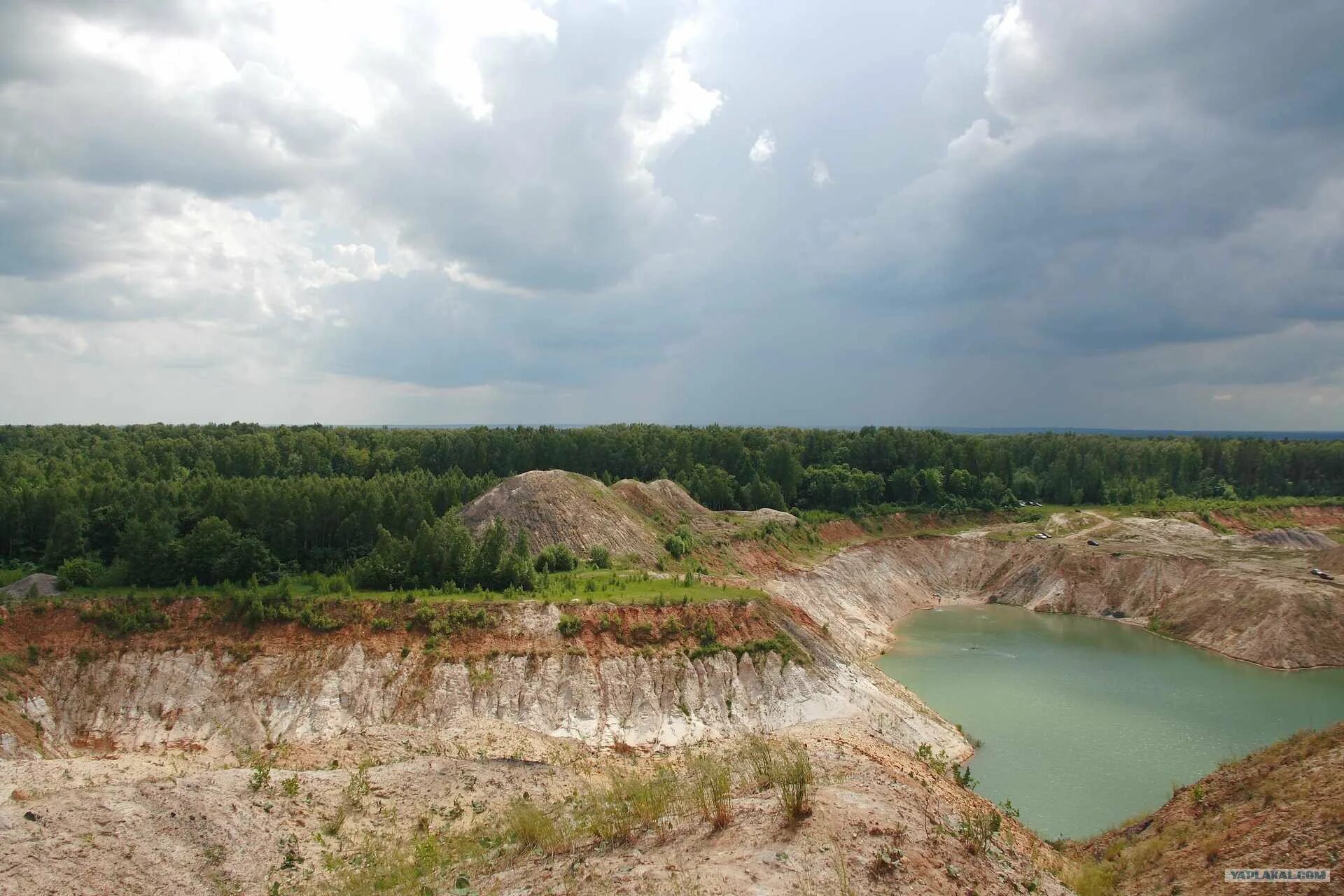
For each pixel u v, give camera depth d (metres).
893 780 26.86
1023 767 50.66
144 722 51.56
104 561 75.38
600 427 191.00
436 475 136.38
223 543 65.62
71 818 23.50
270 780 29.22
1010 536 125.44
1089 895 25.69
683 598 61.97
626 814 24.52
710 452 150.12
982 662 78.00
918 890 18.45
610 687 54.31
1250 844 25.78
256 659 55.00
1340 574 96.06
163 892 21.89
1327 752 30.16
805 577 98.19
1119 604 102.94
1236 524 131.38
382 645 56.12
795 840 20.03
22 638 54.78
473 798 31.41
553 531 85.88
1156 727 58.72
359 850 26.34
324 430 177.50
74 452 128.25
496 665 55.00
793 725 53.22
